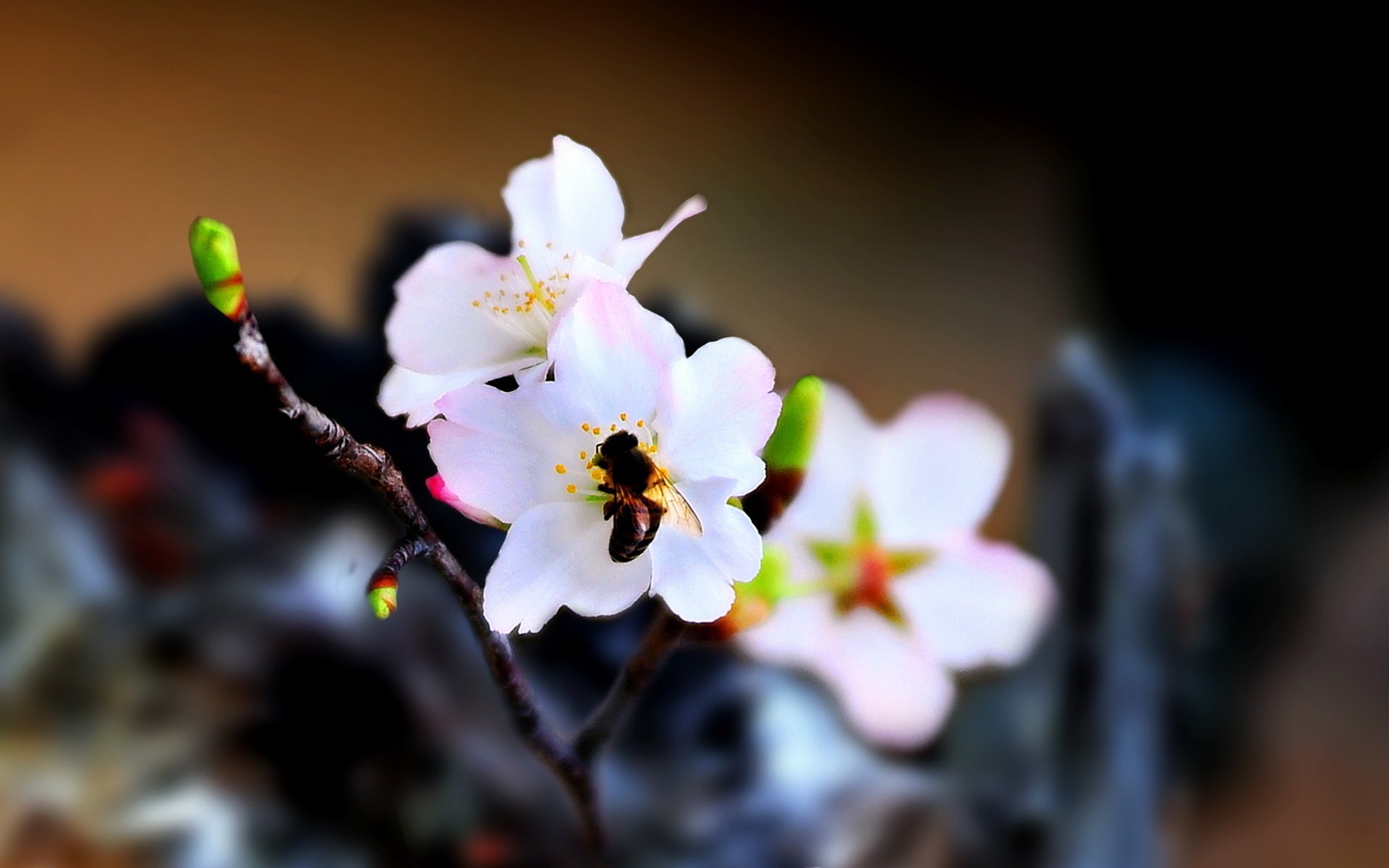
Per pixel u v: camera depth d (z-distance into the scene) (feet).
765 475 0.76
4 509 0.97
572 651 0.94
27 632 0.93
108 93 2.48
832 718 0.92
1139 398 2.04
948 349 2.40
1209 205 2.47
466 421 0.76
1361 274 2.24
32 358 1.09
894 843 0.89
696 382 0.75
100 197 2.27
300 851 0.88
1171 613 0.95
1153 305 2.41
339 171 2.41
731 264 2.50
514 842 0.87
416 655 0.92
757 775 0.90
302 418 0.68
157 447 1.01
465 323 0.79
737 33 3.00
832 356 2.35
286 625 0.92
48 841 0.91
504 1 2.98
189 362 1.05
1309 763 1.43
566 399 0.76
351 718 0.90
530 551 0.75
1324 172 2.40
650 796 0.89
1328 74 2.47
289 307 1.09
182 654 0.93
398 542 0.72
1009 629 0.81
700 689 0.93
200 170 2.38
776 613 0.80
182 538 0.97
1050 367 1.02
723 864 0.87
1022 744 0.91
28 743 0.92
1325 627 1.60
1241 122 2.50
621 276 0.78
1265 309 2.25
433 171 2.51
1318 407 1.99
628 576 0.76
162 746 0.92
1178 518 0.96
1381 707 1.49
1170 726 0.95
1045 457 0.97
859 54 2.98
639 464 0.74
